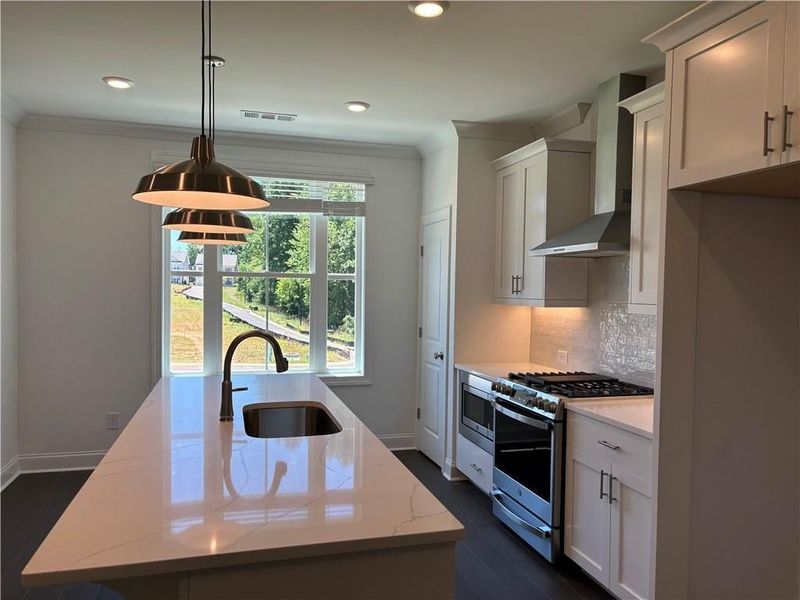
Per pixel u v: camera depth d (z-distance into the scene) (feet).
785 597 7.61
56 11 8.39
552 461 9.66
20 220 14.03
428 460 15.85
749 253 7.34
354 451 6.70
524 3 8.00
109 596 8.84
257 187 5.77
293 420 9.58
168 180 5.37
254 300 15.89
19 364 14.12
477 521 11.86
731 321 7.29
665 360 6.99
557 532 9.68
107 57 10.15
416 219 16.80
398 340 16.78
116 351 14.70
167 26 8.88
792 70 5.49
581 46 9.45
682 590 7.18
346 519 4.79
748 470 7.39
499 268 14.03
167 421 8.09
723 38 6.25
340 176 16.12
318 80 11.19
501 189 13.96
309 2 8.02
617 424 8.21
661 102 8.69
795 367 7.62
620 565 8.18
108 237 14.57
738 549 7.38
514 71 10.58
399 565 4.68
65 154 14.26
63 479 13.75
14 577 9.33
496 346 14.37
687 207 7.05
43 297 14.24
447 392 14.57
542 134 14.07
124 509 4.91
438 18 8.50
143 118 13.97
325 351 16.42
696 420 7.16
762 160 5.78
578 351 12.60
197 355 15.42
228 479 5.68
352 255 16.66
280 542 4.35
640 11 8.20
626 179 10.68
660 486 7.04
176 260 15.26
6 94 12.30
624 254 11.12
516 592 9.11
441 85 11.39
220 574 4.29
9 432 13.58
